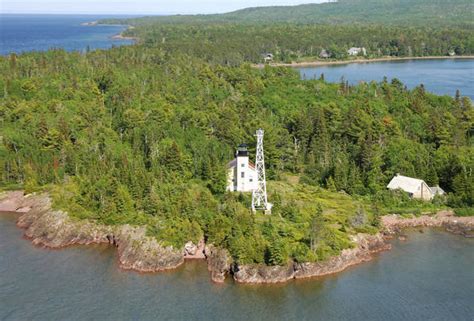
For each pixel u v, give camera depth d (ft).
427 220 410.52
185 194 396.57
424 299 303.68
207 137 548.31
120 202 388.57
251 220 358.23
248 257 327.67
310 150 530.68
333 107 587.68
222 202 404.36
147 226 364.58
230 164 457.68
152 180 425.28
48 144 510.58
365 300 302.25
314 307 296.10
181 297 306.76
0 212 437.17
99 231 381.60
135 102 617.21
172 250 345.10
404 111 625.00
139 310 293.84
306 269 326.03
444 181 465.47
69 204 406.41
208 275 331.77
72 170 479.00
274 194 411.13
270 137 499.92
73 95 623.36
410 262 347.56
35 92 627.87
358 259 346.74
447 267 341.41
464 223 406.62
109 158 484.33
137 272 336.70
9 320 285.02
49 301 303.07
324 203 416.46
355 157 501.56
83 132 541.75
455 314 289.53
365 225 382.63
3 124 549.13
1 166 478.59
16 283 322.75
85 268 341.82
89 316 288.51
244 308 295.69
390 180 465.47
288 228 357.41
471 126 576.61
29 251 367.45
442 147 516.73
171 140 516.32
